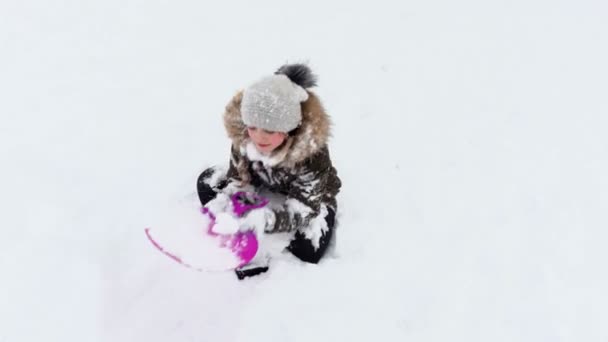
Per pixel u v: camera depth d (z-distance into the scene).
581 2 4.22
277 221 1.64
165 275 1.75
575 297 1.77
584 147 2.60
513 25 3.92
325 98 2.94
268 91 1.38
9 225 1.86
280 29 3.69
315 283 1.72
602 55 3.51
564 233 2.04
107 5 3.77
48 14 3.57
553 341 1.62
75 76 2.96
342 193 2.19
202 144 2.46
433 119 2.82
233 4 3.97
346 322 1.62
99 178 2.18
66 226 1.89
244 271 1.74
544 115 2.88
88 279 1.70
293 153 1.52
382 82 3.16
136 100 2.79
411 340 1.59
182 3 3.91
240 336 1.58
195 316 1.64
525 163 2.47
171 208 1.74
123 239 1.88
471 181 2.33
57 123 2.54
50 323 1.57
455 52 3.55
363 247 1.90
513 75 3.29
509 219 2.10
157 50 3.31
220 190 1.91
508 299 1.74
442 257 1.88
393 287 1.74
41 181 2.10
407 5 4.18
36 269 1.71
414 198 2.20
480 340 1.61
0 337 1.52
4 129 2.45
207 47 3.38
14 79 2.86
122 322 1.61
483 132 2.72
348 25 3.83
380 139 2.61
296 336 1.57
